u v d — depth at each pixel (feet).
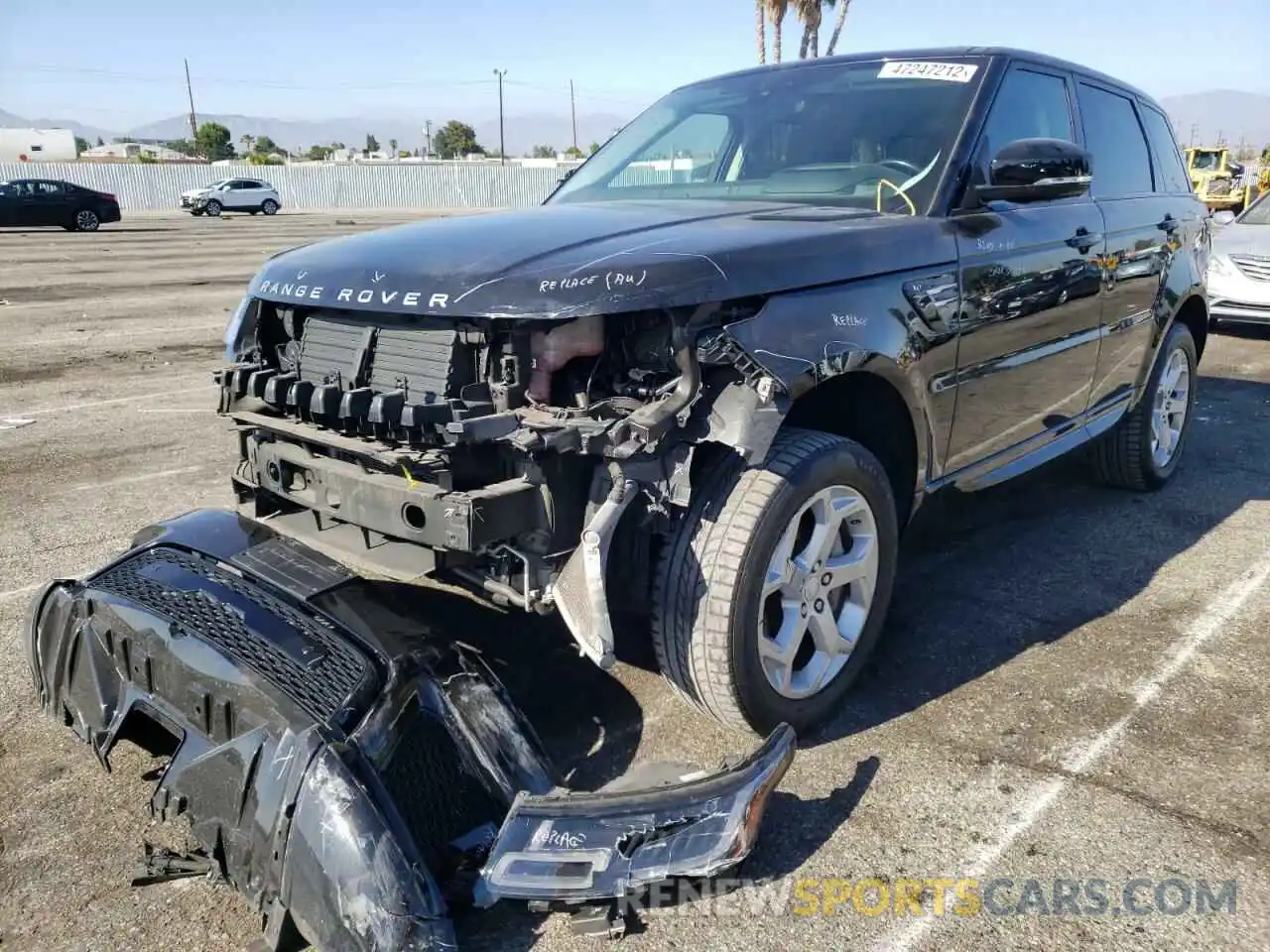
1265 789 9.41
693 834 7.59
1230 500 18.02
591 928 7.60
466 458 8.26
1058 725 10.52
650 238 9.32
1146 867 8.36
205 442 21.86
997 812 9.07
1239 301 33.78
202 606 8.64
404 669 7.91
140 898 8.05
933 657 12.03
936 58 13.24
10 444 21.62
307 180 176.14
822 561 9.82
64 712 9.37
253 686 7.67
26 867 8.41
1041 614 13.25
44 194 97.55
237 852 7.30
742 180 13.01
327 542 9.53
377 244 10.13
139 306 44.86
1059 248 13.08
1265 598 13.70
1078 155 11.78
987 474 12.68
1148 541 15.93
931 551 15.60
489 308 8.29
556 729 10.30
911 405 10.61
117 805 9.25
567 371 8.62
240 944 7.54
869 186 11.89
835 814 9.05
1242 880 8.21
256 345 10.69
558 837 7.41
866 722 10.60
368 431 8.77
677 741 10.11
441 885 7.28
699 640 9.02
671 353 8.51
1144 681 11.43
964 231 11.33
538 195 193.77
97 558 14.98
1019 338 12.48
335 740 7.22
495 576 8.91
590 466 8.57
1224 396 26.76
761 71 14.73
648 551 9.20
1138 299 15.76
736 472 9.12
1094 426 15.49
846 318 9.50
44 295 48.65
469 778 7.82
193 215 138.82
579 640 8.07
